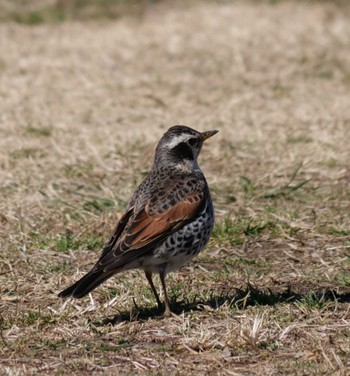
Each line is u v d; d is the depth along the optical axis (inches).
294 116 920.9
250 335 449.7
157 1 1418.6
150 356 446.0
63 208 674.2
